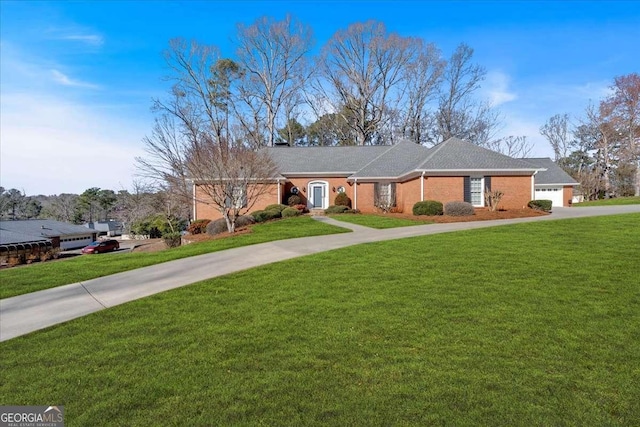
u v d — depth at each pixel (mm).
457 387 3482
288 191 27109
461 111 41031
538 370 3748
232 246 12047
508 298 5891
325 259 9305
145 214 40812
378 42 39219
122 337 5082
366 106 41250
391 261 8727
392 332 4812
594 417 3004
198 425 3045
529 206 19938
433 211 18359
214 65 36531
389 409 3182
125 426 3082
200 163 15586
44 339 5137
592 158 47344
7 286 8109
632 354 4027
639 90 40094
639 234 10961
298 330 5020
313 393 3465
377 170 25016
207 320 5586
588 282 6535
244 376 3836
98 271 9398
